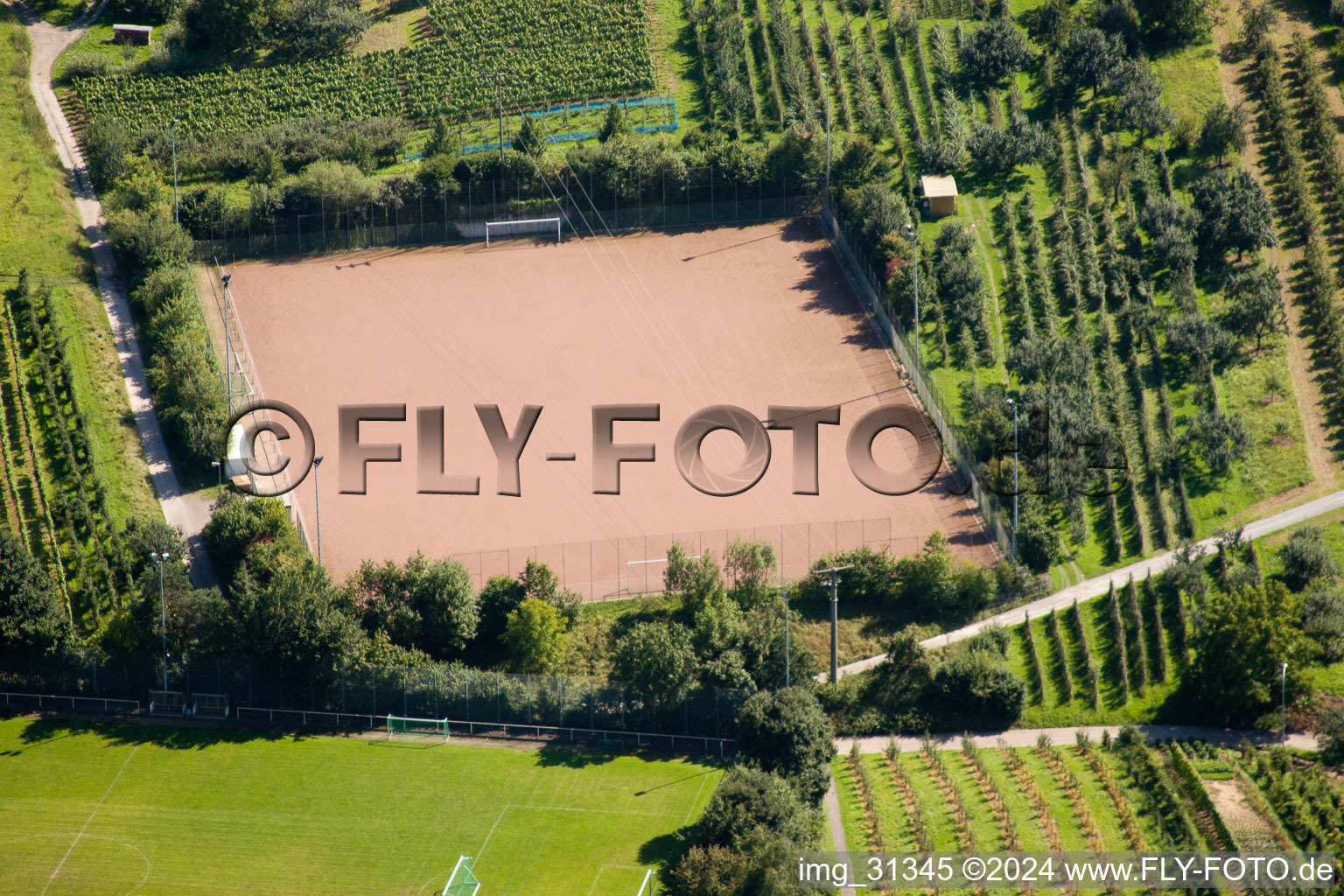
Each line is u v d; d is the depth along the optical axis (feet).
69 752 402.93
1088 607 451.53
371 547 471.62
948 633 442.91
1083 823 372.58
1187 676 423.64
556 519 482.69
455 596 430.20
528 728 414.41
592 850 364.17
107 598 447.01
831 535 472.85
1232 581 451.53
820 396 526.57
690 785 389.19
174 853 366.22
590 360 547.08
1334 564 458.09
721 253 597.93
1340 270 565.53
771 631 423.64
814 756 379.76
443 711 416.05
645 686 412.16
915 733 415.44
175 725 415.03
